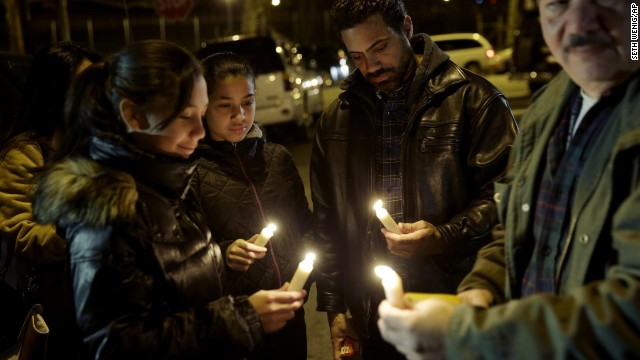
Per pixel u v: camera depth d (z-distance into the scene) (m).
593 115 1.31
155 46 1.54
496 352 1.12
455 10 32.66
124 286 1.46
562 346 1.04
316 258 2.52
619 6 1.20
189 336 1.52
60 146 1.65
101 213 1.42
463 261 2.23
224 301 1.61
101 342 1.45
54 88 2.31
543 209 1.39
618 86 1.27
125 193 1.46
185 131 1.58
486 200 2.18
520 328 1.09
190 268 1.61
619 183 1.19
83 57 2.38
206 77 2.23
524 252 1.46
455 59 21.89
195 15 27.72
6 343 2.24
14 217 2.19
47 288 2.21
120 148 1.52
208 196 2.28
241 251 2.06
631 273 1.06
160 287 1.56
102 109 1.56
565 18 1.25
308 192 7.52
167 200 1.61
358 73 2.37
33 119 2.36
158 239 1.54
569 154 1.35
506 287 1.50
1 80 3.87
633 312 1.00
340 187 2.40
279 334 2.42
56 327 2.21
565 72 1.49
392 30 2.13
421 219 2.24
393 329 1.23
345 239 2.42
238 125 2.28
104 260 1.45
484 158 2.19
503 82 20.45
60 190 1.46
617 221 1.12
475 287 1.58
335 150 2.42
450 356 1.16
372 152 2.33
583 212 1.27
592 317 1.03
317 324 4.21
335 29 2.20
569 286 1.27
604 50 1.22
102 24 24.59
